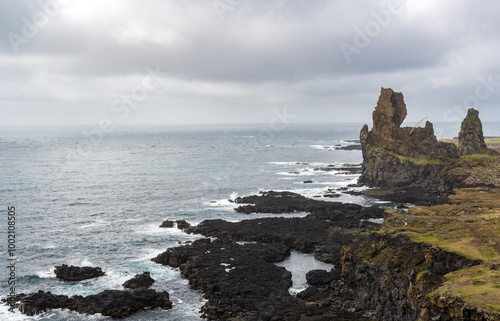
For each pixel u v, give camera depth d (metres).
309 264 100.69
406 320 66.75
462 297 48.19
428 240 71.31
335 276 89.31
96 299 77.94
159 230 129.00
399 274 70.75
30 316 74.06
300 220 134.50
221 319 73.00
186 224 132.62
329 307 77.88
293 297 81.62
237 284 84.56
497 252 62.88
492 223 81.94
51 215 146.88
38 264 99.75
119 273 94.69
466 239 70.25
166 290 85.81
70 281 89.94
